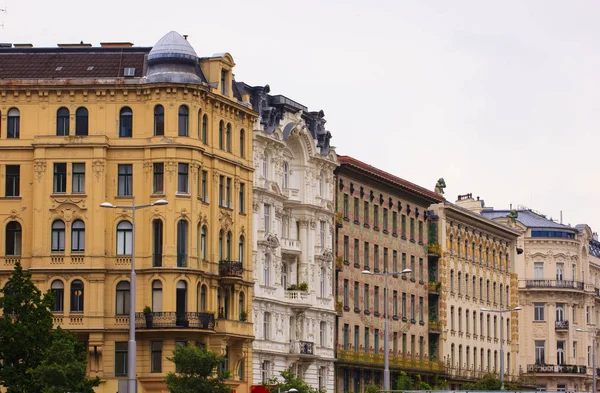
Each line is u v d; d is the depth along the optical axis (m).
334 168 135.88
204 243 112.06
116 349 108.38
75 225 109.31
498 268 183.62
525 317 193.50
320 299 131.88
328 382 133.50
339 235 138.12
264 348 120.88
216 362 98.62
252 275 118.81
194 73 111.31
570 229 198.00
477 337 174.00
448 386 161.50
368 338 144.25
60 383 90.00
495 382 152.88
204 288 111.56
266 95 125.44
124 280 108.88
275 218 124.38
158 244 108.88
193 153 109.81
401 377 134.25
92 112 110.38
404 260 155.00
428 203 162.50
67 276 108.62
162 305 108.06
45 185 109.44
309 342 128.25
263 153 122.62
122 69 111.75
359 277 143.00
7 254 110.06
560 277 196.38
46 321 93.94
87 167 109.38
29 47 115.44
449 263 165.00
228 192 116.00
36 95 110.50
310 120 134.00
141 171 109.69
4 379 91.88
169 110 109.56
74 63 112.69
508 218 193.12
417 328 156.88
